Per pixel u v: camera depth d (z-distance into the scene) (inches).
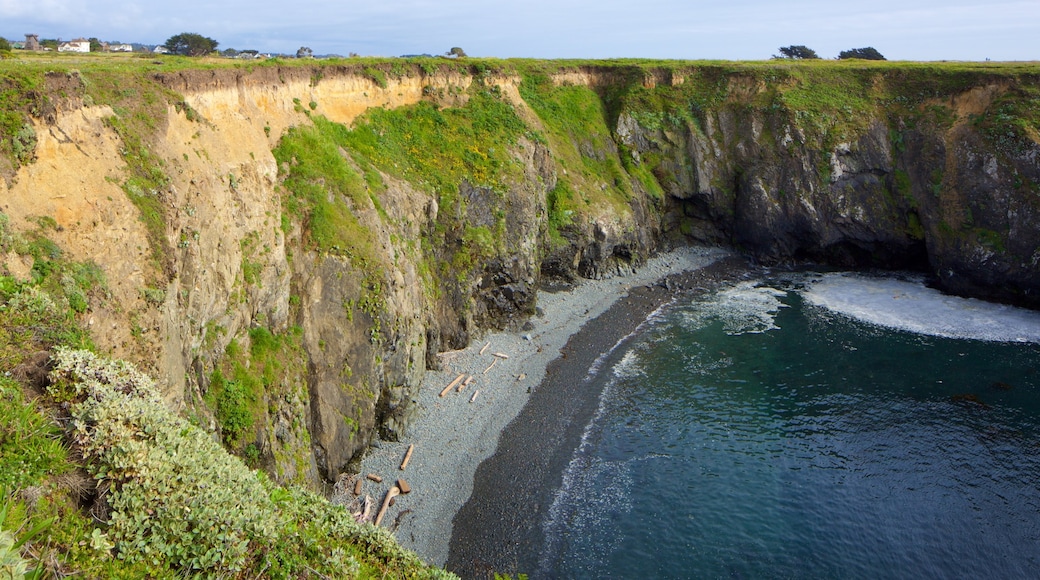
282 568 537.6
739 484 1374.3
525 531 1240.2
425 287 1809.8
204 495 545.3
